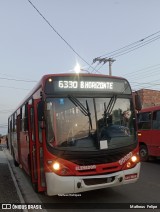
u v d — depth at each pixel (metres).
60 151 4.57
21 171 9.21
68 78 4.93
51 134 4.66
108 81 5.12
